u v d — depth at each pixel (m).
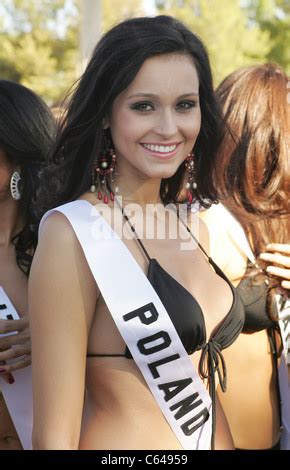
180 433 1.79
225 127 2.06
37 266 1.72
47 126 2.29
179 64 1.78
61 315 1.70
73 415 1.68
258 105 2.34
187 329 1.78
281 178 2.32
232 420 2.24
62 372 1.68
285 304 2.21
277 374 2.29
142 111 1.77
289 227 2.32
